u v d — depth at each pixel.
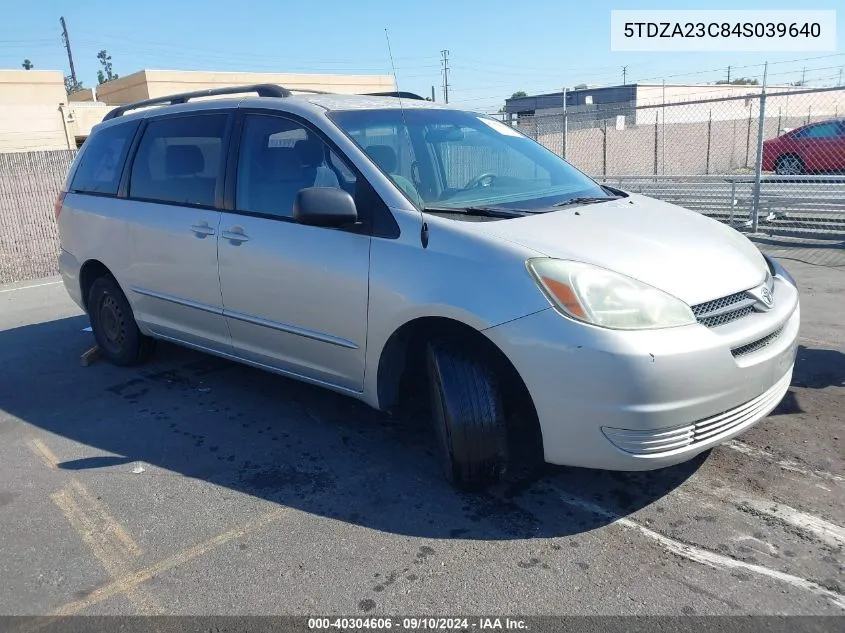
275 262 3.73
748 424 2.98
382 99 4.24
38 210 9.95
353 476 3.52
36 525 3.20
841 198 9.34
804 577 2.62
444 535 2.98
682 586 2.60
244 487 3.46
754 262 3.32
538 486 3.34
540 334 2.79
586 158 20.58
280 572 2.78
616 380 2.68
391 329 3.25
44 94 26.30
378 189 3.38
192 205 4.29
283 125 3.88
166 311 4.63
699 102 9.63
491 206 3.48
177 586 2.72
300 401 4.53
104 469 3.71
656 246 3.10
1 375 5.32
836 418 3.88
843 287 6.74
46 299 8.26
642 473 3.41
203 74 27.62
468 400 3.06
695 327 2.77
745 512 3.04
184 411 4.45
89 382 5.07
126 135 4.97
